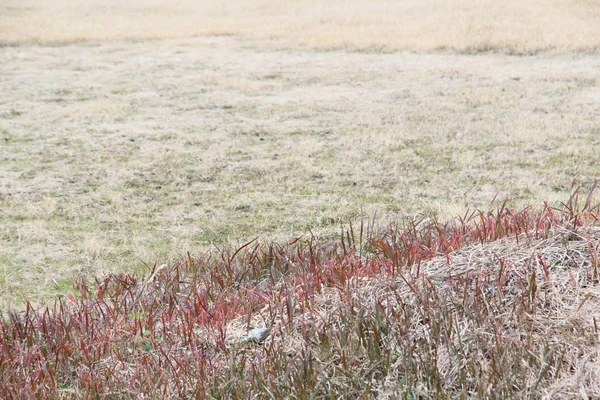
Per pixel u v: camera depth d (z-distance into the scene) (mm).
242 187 8391
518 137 10227
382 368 3785
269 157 9609
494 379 3490
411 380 3613
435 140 10227
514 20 21375
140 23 25406
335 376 3744
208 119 12000
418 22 21969
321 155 9609
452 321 4000
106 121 11961
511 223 5410
